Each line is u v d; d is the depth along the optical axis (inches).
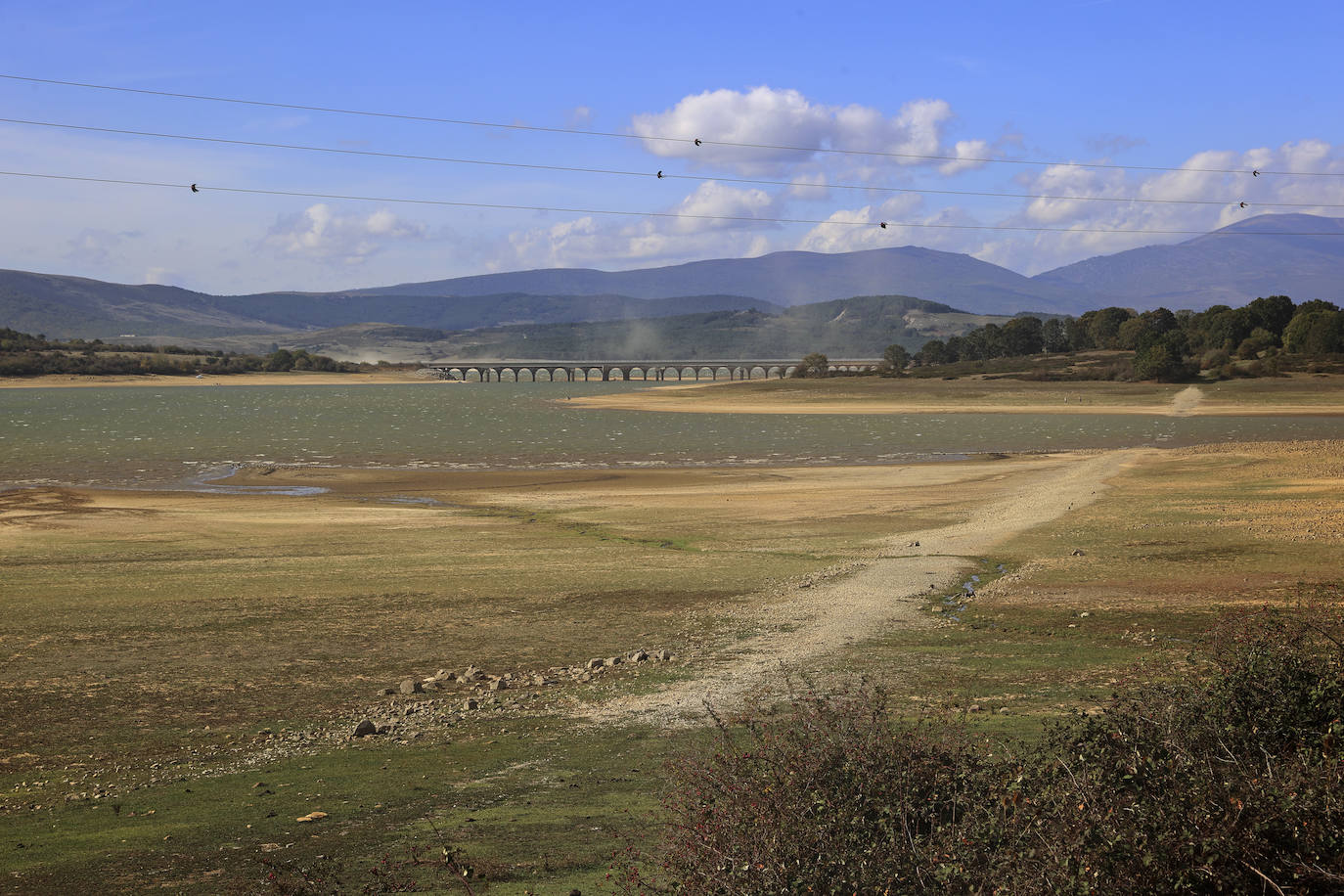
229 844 426.9
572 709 680.4
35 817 492.7
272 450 3390.7
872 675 733.3
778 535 1576.0
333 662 858.1
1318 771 265.3
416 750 595.8
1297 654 362.9
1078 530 1478.8
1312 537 1277.1
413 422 4862.2
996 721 559.5
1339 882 235.8
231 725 679.1
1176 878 240.5
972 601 1038.4
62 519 1793.8
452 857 380.8
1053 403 5580.7
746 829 277.0
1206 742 314.2
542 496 2181.3
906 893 255.4
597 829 417.1
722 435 4008.4
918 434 3988.7
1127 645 810.8
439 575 1253.7
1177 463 2401.6
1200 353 7554.1
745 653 838.5
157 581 1223.5
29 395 7869.1
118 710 717.3
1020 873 247.3
